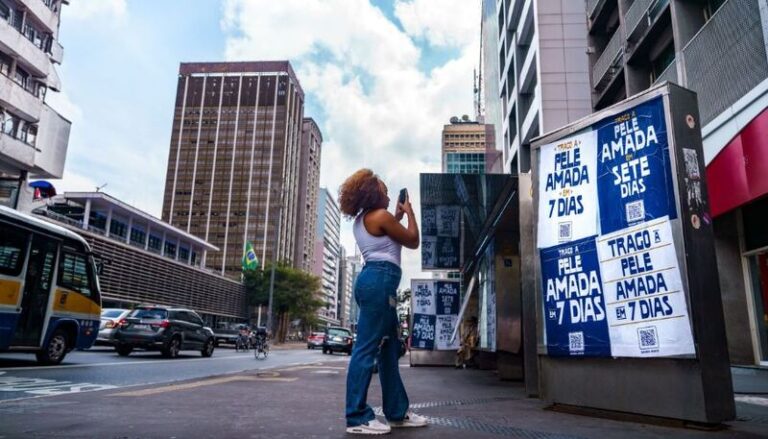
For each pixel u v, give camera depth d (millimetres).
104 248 32469
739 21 8352
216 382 6824
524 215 6410
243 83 125062
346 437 2855
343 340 28609
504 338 8609
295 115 131750
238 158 119938
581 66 22422
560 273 4441
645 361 3672
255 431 3006
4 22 25453
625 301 3861
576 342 4176
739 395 6195
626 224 3953
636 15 14586
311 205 147750
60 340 10289
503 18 33656
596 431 3154
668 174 3727
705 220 3695
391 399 3258
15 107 26297
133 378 7730
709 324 3463
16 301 9047
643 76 15008
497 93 36188
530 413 4047
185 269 45562
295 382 7031
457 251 12703
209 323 52594
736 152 8195
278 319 69562
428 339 15352
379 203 3428
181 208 117438
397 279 3301
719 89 8977
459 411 4164
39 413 3688
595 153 4328
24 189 27516
